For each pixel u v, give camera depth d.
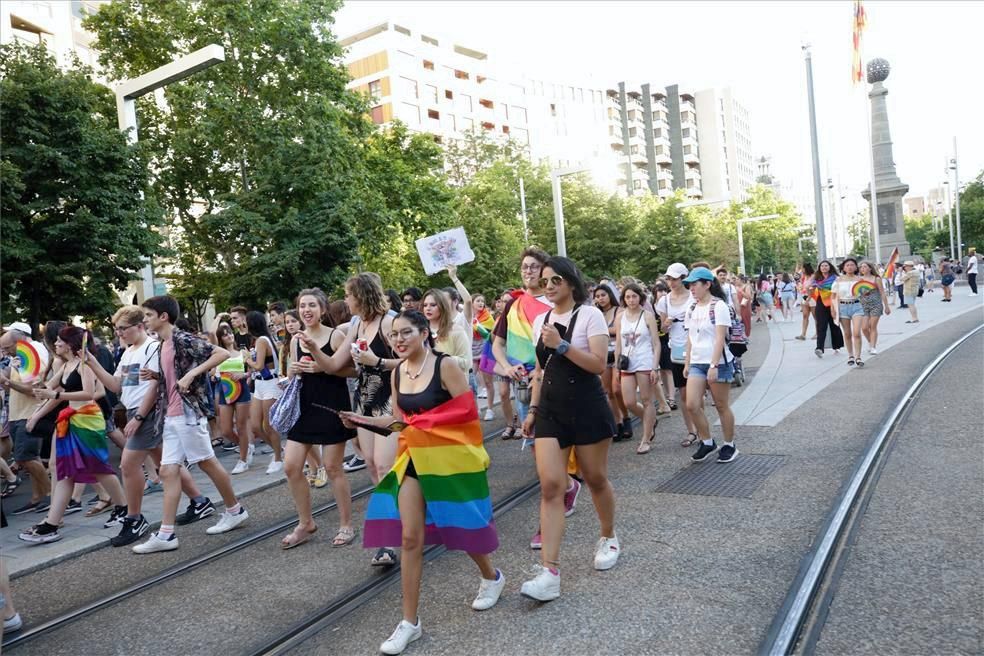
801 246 90.56
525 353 6.58
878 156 47.59
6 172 12.65
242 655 3.95
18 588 5.41
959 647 3.35
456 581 4.70
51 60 14.62
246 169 21.47
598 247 39.25
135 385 6.61
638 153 113.06
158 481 8.30
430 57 73.88
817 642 3.50
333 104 22.70
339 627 4.17
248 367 9.43
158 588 5.10
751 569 4.43
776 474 6.51
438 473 3.99
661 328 9.80
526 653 3.64
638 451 7.89
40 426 7.18
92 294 14.14
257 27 20.50
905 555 4.44
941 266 29.42
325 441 5.67
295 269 19.20
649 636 3.68
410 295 8.66
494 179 40.03
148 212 15.25
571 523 5.68
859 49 35.22
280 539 6.04
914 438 7.27
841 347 15.07
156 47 21.44
